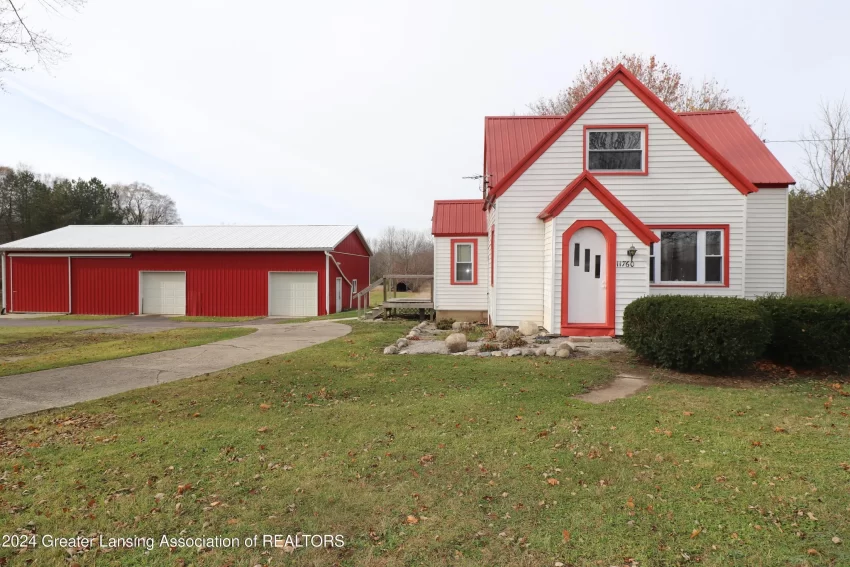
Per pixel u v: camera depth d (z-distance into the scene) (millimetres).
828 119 20734
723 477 4105
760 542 3168
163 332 15742
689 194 12438
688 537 3250
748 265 13484
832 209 20656
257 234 27250
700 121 15281
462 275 16875
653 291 12531
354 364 9062
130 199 73375
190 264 24703
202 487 4059
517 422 5598
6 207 47844
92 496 3924
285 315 24359
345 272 27578
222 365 9398
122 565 3035
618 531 3332
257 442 5070
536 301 12789
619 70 12469
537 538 3260
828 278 20547
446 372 8242
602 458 4535
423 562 3020
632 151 12625
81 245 25250
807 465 4312
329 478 4180
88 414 6156
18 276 25734
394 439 5105
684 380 7715
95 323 20516
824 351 8125
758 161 13859
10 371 8805
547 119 15930
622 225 11227
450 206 17953
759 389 7152
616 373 8156
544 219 12422
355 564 3010
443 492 3916
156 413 6176
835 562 2941
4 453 4859
